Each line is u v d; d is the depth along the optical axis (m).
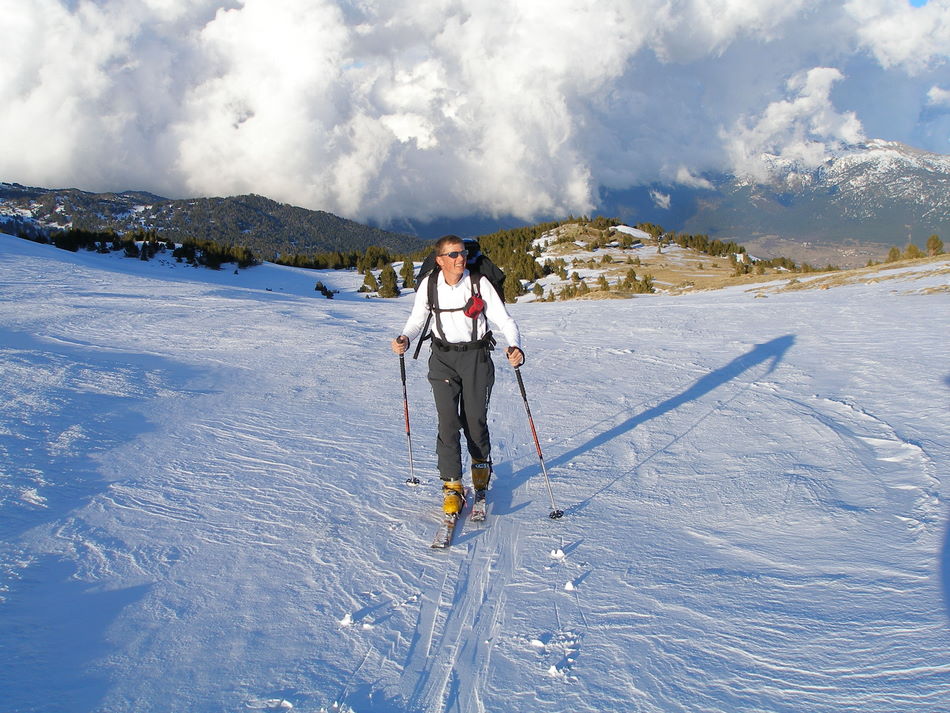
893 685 2.19
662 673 2.39
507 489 4.66
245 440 5.66
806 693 2.20
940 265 22.67
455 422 4.16
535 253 90.81
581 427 6.25
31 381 7.01
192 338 12.70
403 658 2.58
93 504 4.02
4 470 4.34
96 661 2.49
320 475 4.81
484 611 2.95
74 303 18.72
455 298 4.12
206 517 3.95
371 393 7.97
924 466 4.40
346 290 80.12
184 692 2.33
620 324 15.57
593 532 3.80
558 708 2.24
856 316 13.69
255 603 2.99
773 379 8.03
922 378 7.23
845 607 2.71
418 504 4.32
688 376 8.66
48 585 3.03
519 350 4.16
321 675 2.46
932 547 3.16
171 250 81.88
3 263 30.84
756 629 2.62
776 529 3.63
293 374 9.13
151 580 3.15
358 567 3.38
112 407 6.36
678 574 3.17
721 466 4.85
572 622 2.81
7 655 2.46
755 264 68.31
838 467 4.61
